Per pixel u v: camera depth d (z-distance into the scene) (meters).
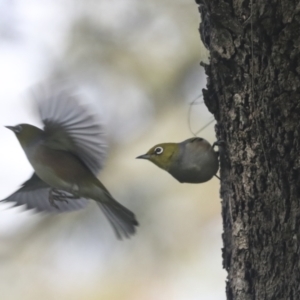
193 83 16.78
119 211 10.08
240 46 7.90
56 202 10.58
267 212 7.98
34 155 9.64
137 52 16.89
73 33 17.00
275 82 7.53
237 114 8.16
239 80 8.05
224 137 8.61
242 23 7.81
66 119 9.29
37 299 15.76
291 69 7.43
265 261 7.99
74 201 10.61
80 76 16.75
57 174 9.68
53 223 16.34
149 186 16.11
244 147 8.15
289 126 7.52
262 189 8.01
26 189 10.62
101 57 16.86
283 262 7.79
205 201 16.06
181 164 9.65
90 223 16.06
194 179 9.70
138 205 15.97
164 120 16.62
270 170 7.88
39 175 9.77
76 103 9.20
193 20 16.83
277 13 7.39
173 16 16.92
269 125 7.71
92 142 9.48
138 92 16.81
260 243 8.07
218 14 7.88
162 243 15.88
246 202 8.19
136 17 16.98
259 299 8.02
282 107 7.52
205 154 9.29
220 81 8.38
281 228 7.78
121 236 10.18
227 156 8.56
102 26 16.98
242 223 8.28
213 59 8.17
